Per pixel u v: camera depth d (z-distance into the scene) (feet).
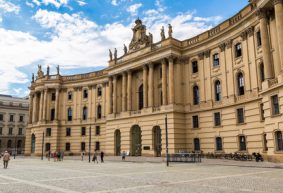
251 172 83.35
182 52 186.80
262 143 132.05
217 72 164.86
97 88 265.75
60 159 185.47
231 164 113.80
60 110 276.41
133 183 62.08
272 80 113.39
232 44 156.46
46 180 69.15
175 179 68.64
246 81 144.25
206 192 49.03
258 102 135.54
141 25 208.44
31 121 296.51
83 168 110.11
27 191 51.65
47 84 277.85
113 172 90.22
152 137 183.93
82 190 52.54
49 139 268.41
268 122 112.88
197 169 97.50
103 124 253.24
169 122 173.78
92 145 256.93
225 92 157.69
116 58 223.92
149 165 122.52
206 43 173.58
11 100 415.85
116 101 219.82
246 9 144.25
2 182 65.72
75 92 275.59
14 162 164.55
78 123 268.21
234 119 150.61
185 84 182.70
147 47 197.57
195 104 177.37
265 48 121.39
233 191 49.67
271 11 124.36
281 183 58.80
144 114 190.80
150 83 192.34
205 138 166.40
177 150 169.27
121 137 206.80
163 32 188.85
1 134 391.24
